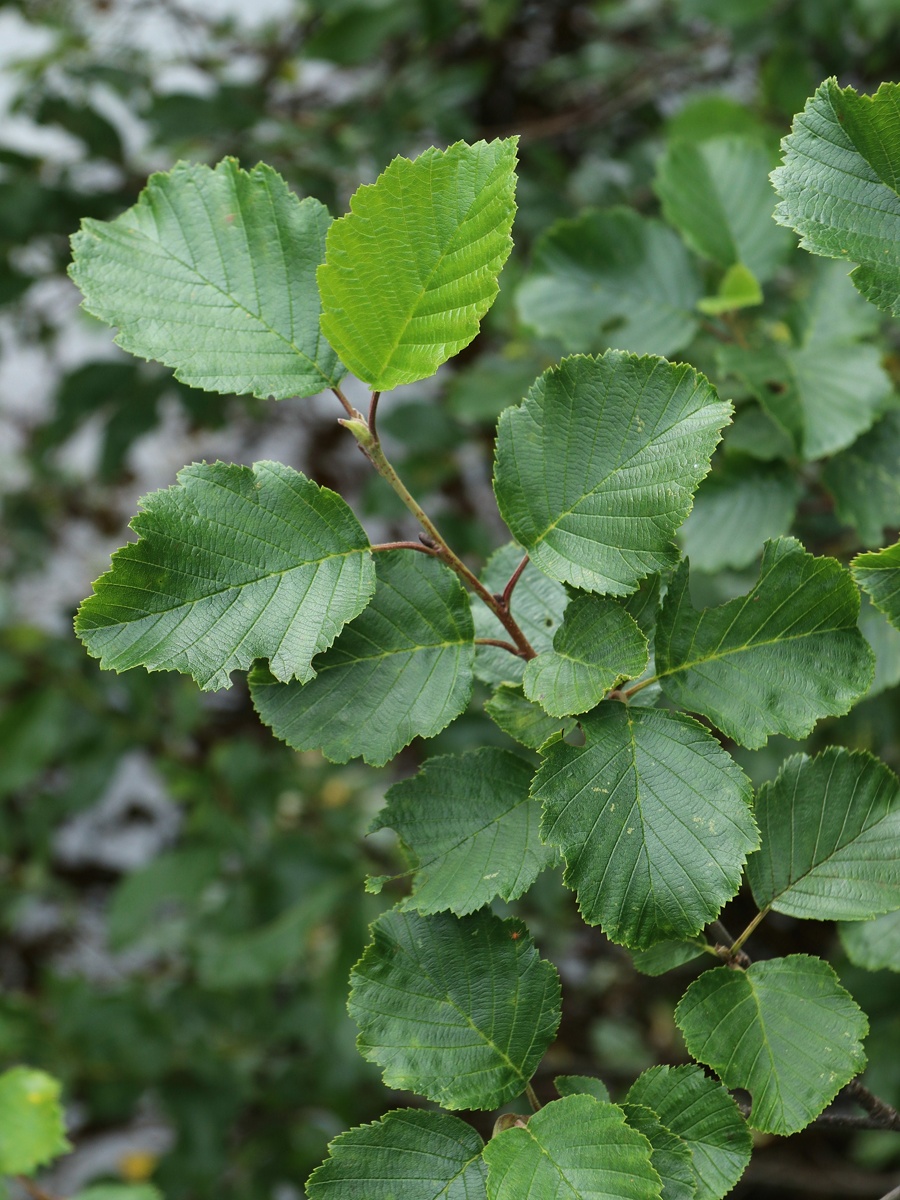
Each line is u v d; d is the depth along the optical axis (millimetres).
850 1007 722
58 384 1656
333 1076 1529
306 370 736
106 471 1634
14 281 1542
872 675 717
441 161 692
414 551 734
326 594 714
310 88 1730
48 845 1687
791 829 747
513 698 736
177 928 1799
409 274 701
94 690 1623
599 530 719
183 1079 1587
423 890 729
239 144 1519
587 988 1803
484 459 1654
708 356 956
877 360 876
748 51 1337
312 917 1517
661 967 741
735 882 704
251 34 1753
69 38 1618
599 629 720
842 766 747
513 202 696
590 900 708
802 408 871
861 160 718
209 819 1609
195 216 746
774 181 723
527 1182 697
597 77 1748
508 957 730
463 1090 720
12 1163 937
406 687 732
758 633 726
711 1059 724
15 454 2061
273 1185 1627
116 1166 1863
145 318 736
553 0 1789
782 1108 715
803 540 971
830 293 909
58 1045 1554
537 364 1174
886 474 878
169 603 705
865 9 1236
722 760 714
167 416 2082
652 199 1468
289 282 742
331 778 1736
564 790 712
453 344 708
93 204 1480
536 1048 726
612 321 950
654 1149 709
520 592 778
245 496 715
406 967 729
